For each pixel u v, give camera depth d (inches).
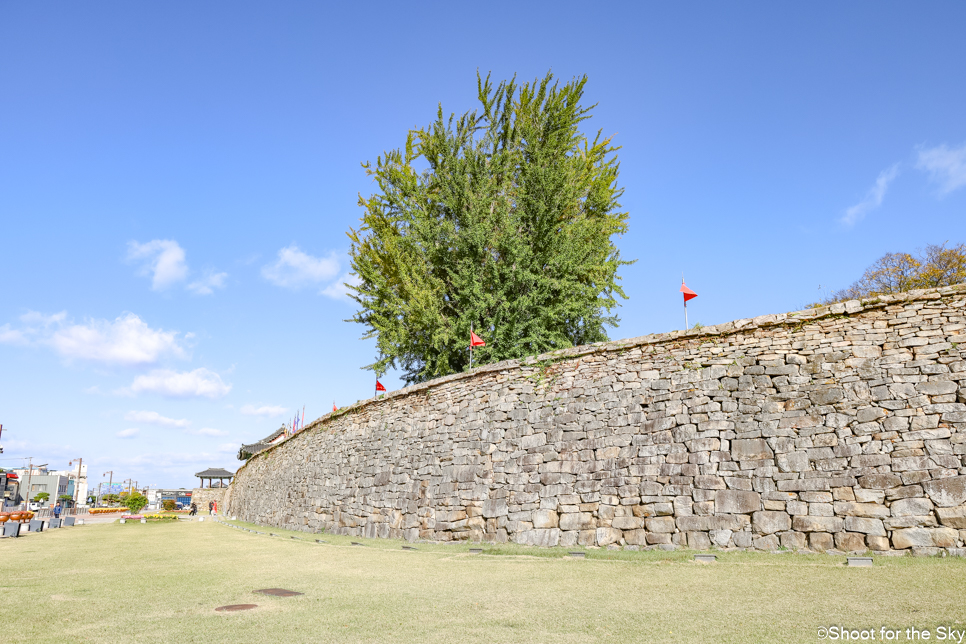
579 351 710.5
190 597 362.0
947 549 443.2
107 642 254.4
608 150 1246.3
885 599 299.9
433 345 1103.0
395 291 1168.8
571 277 1091.9
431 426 831.7
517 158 1133.7
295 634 265.0
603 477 621.3
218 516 1877.5
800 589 336.2
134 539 852.6
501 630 267.0
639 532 574.6
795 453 528.4
